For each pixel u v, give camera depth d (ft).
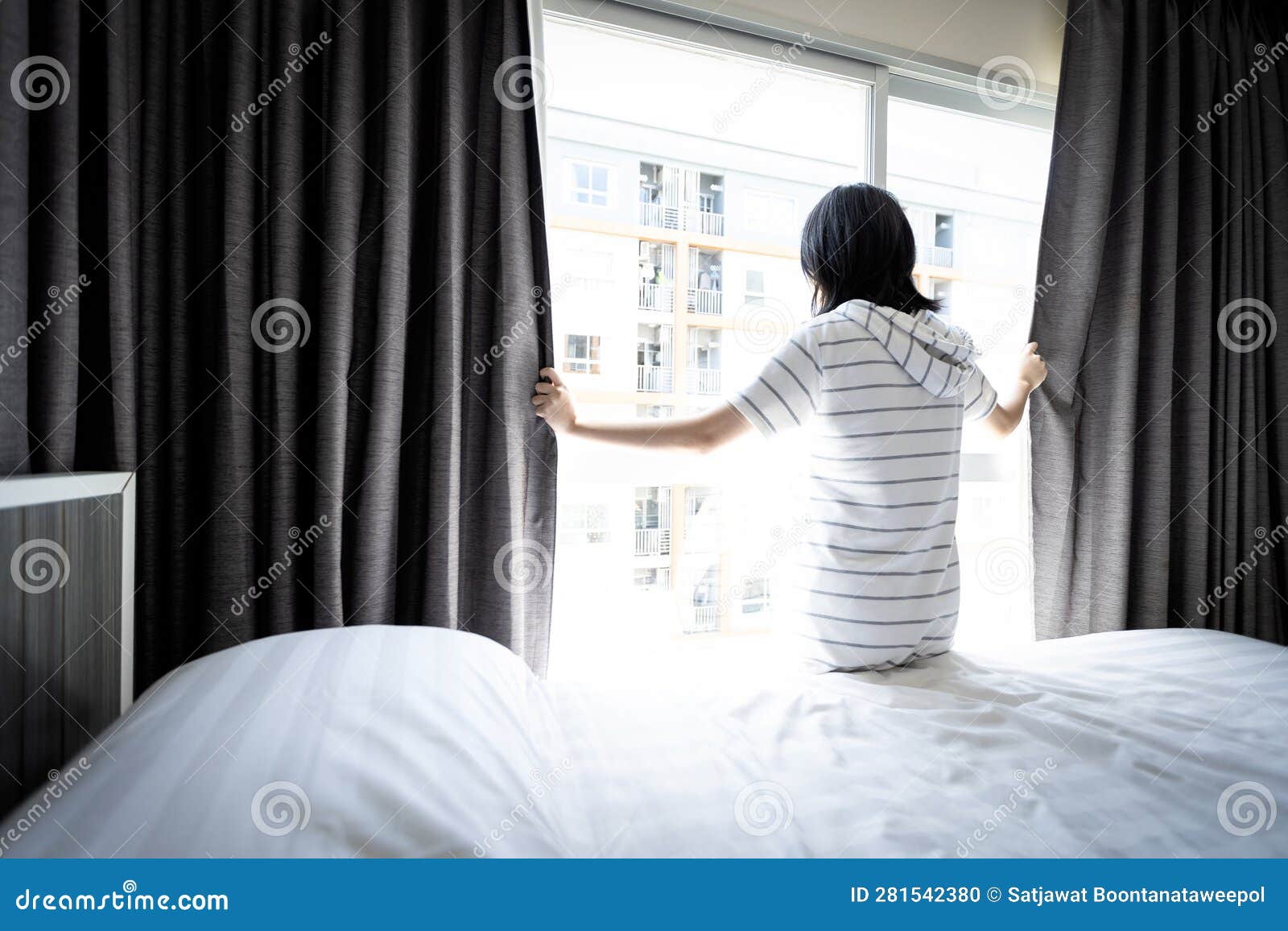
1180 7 5.72
